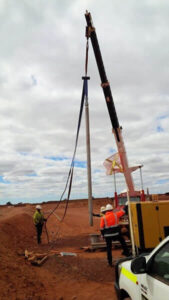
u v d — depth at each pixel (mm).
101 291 6098
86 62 13875
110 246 8234
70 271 7750
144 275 3061
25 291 5762
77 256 9750
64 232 17328
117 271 4395
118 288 4121
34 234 16703
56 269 7977
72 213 30609
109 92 14422
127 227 10992
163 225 7238
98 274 7402
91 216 13078
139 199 13312
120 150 13539
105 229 8305
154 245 7121
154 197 7977
